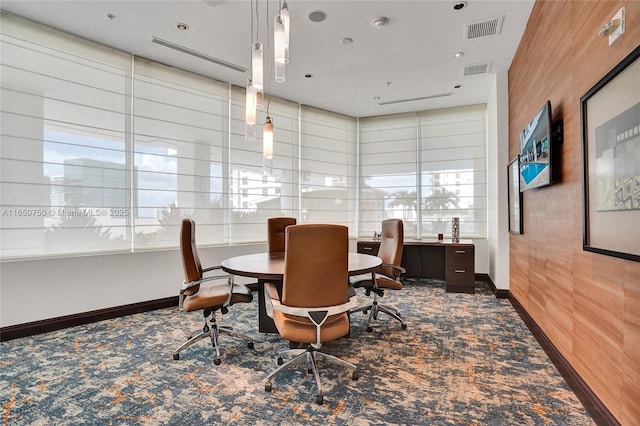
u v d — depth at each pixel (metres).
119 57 3.74
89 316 3.41
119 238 3.73
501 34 3.41
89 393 2.07
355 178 6.25
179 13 3.04
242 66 4.14
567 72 2.22
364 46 3.63
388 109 5.82
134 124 3.86
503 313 3.74
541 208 2.85
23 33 3.13
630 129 1.44
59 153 3.34
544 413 1.85
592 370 1.88
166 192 4.12
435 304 4.13
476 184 5.54
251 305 4.15
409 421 1.79
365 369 2.40
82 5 2.93
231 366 2.46
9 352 2.70
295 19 3.11
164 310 3.89
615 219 1.57
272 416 1.84
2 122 3.03
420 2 2.88
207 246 4.48
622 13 1.52
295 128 5.55
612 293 1.66
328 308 2.09
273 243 3.84
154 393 2.08
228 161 4.73
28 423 1.78
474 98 5.27
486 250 5.45
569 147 2.21
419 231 5.87
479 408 1.90
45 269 3.17
